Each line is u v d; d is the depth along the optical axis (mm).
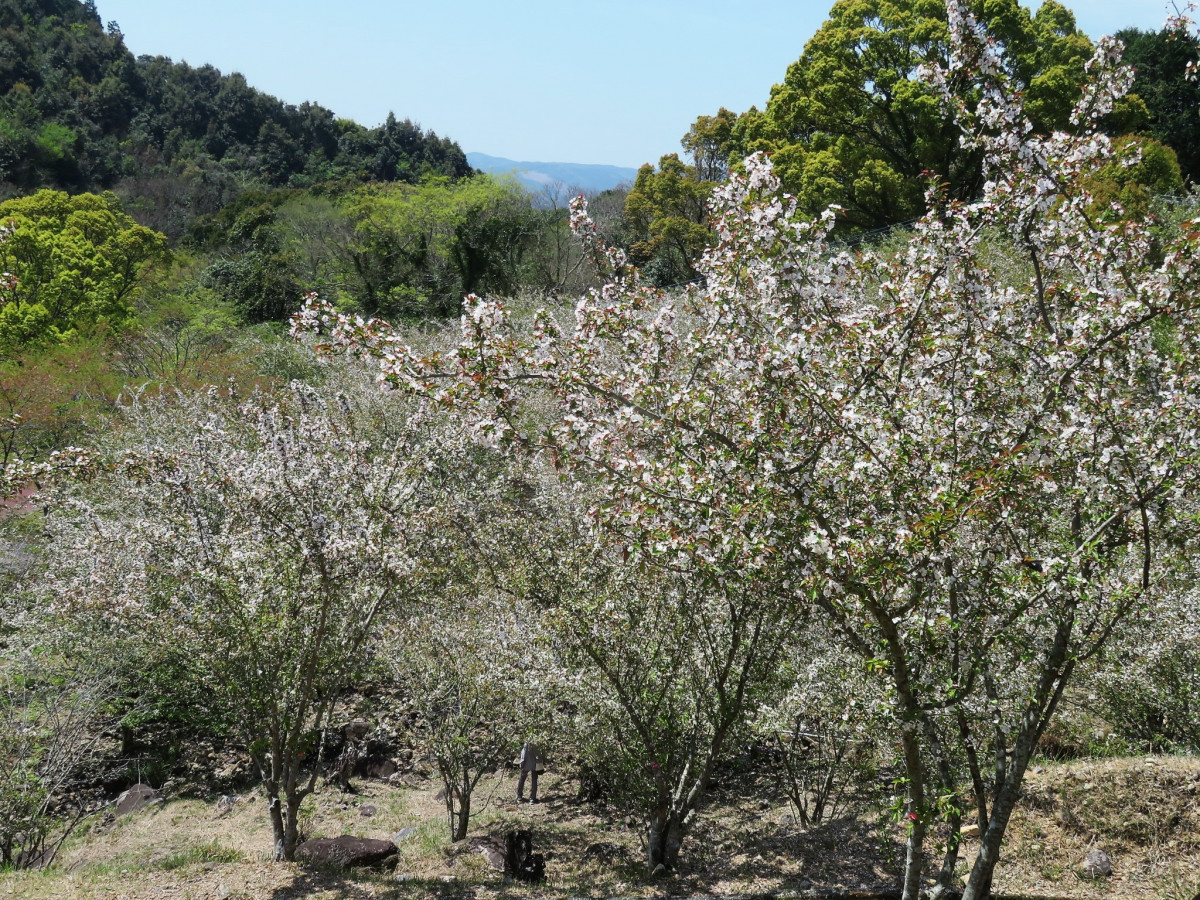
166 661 9281
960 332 4586
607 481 4543
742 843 7836
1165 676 6441
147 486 8844
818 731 7691
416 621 8609
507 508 8602
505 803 9906
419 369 4477
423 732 9055
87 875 6855
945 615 3971
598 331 4750
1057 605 4152
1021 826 6562
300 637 6918
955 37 4348
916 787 4512
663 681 7324
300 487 6520
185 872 6848
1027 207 4434
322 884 6648
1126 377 4316
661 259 35031
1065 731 7812
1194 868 5773
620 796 7832
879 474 4152
